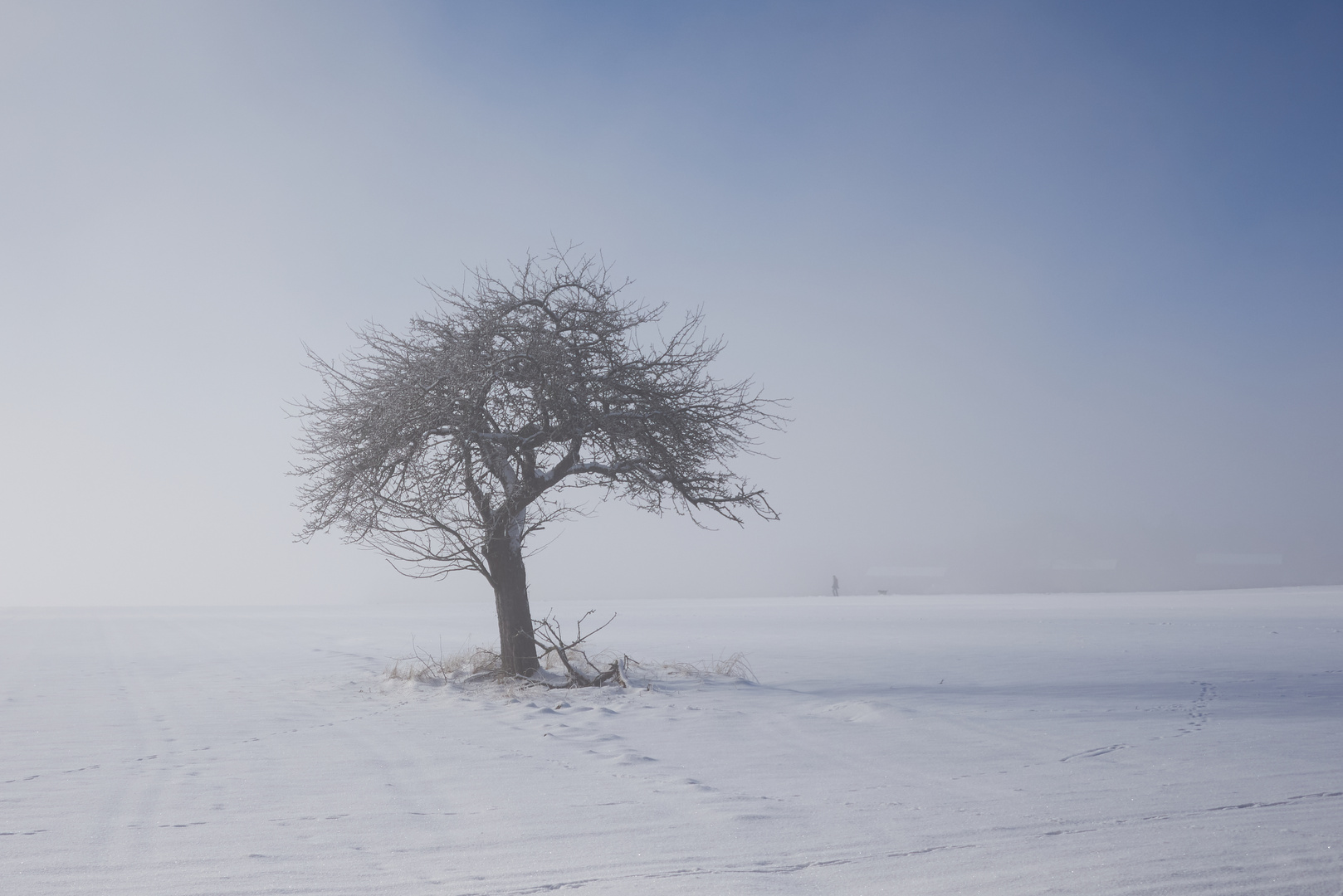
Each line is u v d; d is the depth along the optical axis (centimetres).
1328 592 8644
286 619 5981
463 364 1520
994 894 444
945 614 5503
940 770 840
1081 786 747
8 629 4612
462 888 476
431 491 1554
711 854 543
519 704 1420
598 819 649
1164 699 1385
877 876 487
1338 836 555
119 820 661
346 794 755
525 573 1712
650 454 1627
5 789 785
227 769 882
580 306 1645
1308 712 1235
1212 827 586
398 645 3075
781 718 1235
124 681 1856
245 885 485
